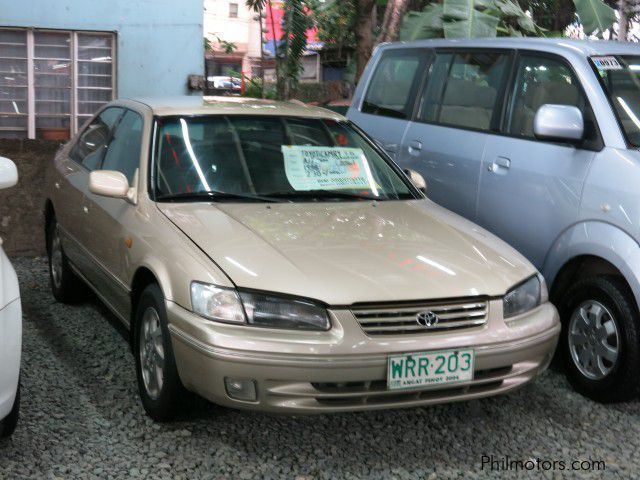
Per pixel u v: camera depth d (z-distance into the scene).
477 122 5.31
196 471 3.45
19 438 3.66
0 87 9.03
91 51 9.27
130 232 4.07
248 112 4.74
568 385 4.57
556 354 4.98
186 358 3.42
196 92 9.63
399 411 4.14
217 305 3.35
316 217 4.07
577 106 4.64
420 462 3.62
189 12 9.42
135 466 3.46
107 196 4.22
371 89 6.45
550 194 4.61
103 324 5.33
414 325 3.40
